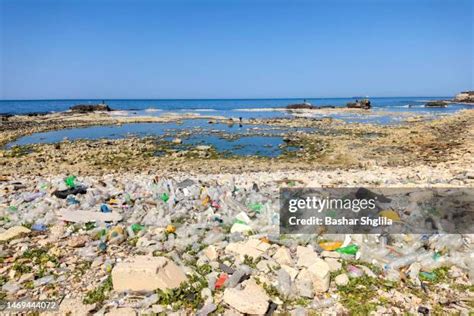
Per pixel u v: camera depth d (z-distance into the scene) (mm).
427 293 5371
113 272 5438
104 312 4910
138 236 7430
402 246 6777
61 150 21828
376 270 5984
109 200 9695
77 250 6742
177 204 9266
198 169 16969
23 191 11000
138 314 4867
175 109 83562
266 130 32469
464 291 5441
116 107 98812
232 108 87188
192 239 7121
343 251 6586
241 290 5250
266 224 7875
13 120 43062
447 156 18844
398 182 11914
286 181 12609
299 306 5043
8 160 18812
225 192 10188
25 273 5918
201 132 31141
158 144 24344
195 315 4848
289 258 6160
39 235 7484
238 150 22203
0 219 8375
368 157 19375
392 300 5176
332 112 59219
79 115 52719
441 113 52531
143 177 14234
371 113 55000
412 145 22734
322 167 17109
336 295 5324
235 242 7027
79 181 12211
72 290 5449
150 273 5359
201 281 5609
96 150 21797
